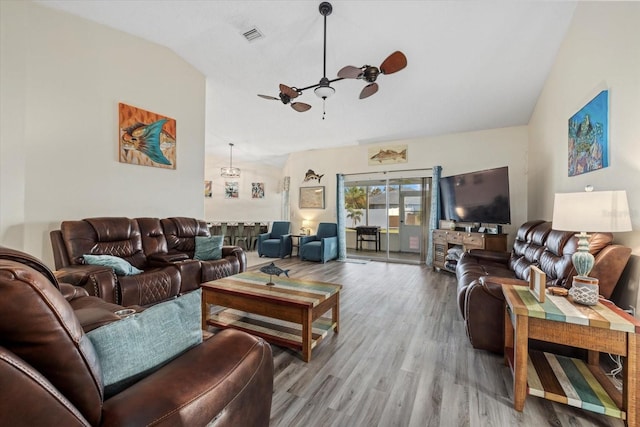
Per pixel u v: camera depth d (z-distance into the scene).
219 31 2.98
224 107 4.66
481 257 3.58
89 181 2.90
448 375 1.81
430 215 5.44
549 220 3.38
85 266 2.32
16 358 0.55
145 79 3.34
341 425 1.39
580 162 2.44
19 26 2.38
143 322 0.90
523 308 1.46
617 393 1.44
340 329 2.51
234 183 7.97
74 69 2.78
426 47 2.97
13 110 2.35
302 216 7.05
